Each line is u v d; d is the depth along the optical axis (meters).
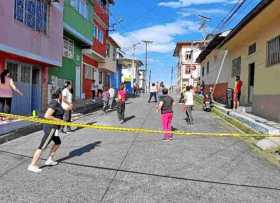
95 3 31.91
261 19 17.12
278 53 16.53
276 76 16.42
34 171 8.38
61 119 8.98
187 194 7.05
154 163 9.47
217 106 24.17
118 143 12.25
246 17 17.05
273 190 7.46
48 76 22.17
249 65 22.39
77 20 25.92
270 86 17.20
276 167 9.41
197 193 7.14
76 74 28.84
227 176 8.44
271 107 16.64
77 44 28.73
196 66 61.06
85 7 28.09
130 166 9.09
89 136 13.62
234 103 21.98
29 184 7.42
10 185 7.33
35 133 14.02
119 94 18.44
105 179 7.91
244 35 21.09
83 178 7.95
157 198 6.76
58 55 20.84
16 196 6.68
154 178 8.09
